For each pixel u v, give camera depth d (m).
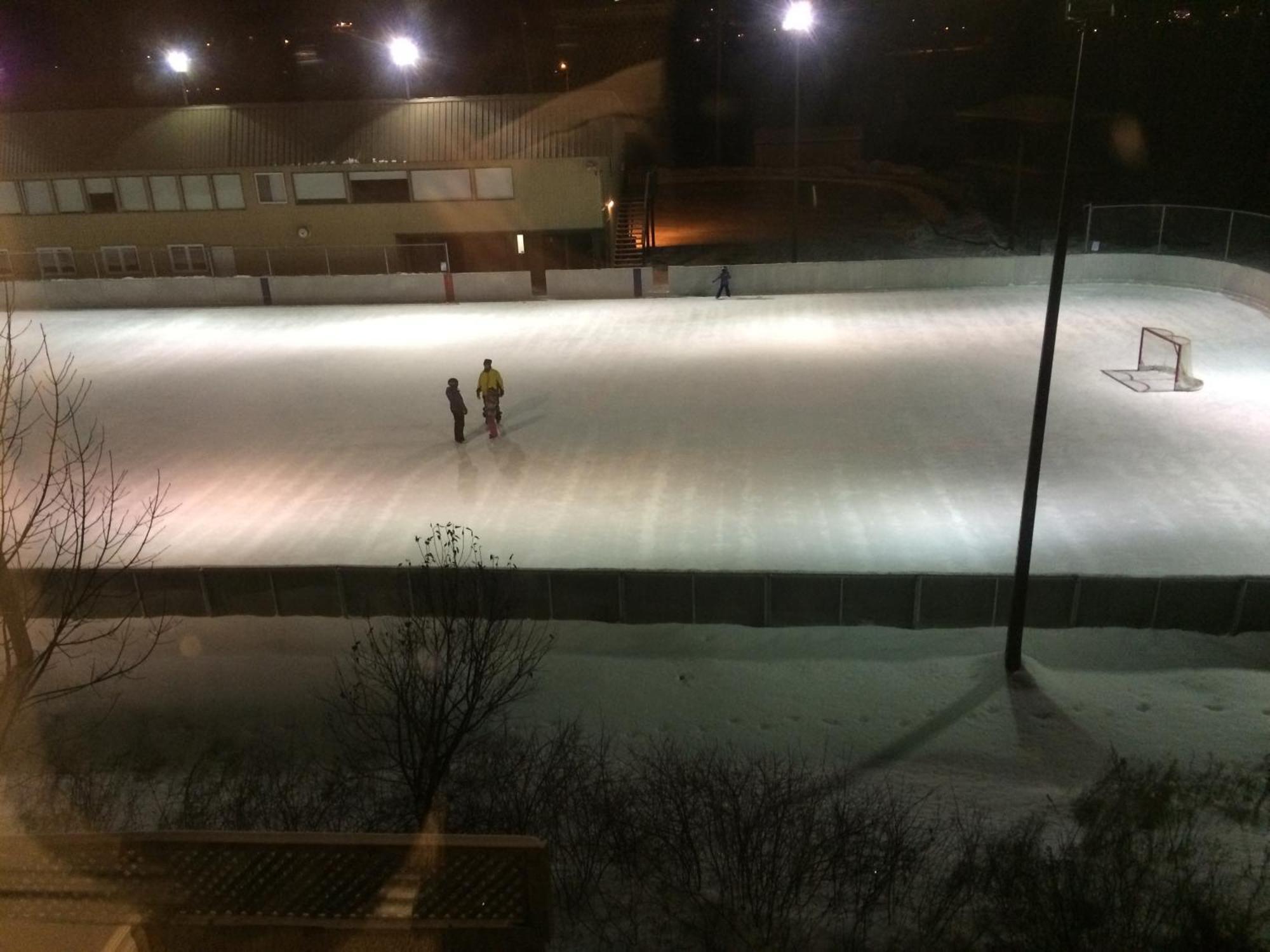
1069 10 10.97
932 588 14.23
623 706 12.88
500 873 6.61
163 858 6.68
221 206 39.38
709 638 14.48
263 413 25.47
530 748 11.68
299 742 12.26
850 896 8.33
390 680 12.77
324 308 36.78
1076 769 11.17
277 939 6.78
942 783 10.90
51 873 6.68
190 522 19.22
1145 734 11.77
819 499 18.86
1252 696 12.42
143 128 39.69
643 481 20.05
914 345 28.39
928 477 19.61
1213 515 17.53
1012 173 51.34
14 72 69.44
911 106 68.06
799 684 13.24
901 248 41.44
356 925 6.74
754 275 34.97
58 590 15.66
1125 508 17.92
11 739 12.74
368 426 24.06
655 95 67.56
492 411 22.53
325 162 38.31
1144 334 24.80
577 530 18.05
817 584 14.40
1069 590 14.02
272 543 18.19
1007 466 19.94
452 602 13.06
